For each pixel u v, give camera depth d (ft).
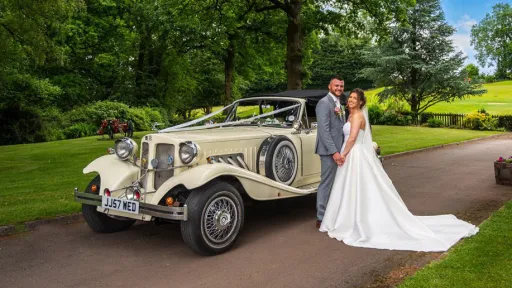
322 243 17.35
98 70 119.85
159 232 19.43
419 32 101.40
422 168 38.42
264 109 23.66
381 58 100.48
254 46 89.71
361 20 71.61
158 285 13.44
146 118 100.07
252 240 17.97
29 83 89.45
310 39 82.99
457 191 27.40
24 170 37.55
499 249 14.96
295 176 20.70
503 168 28.89
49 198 25.07
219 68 128.06
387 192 17.74
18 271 14.83
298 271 14.38
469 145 60.39
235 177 17.01
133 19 110.01
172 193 16.94
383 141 62.49
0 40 51.49
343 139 19.54
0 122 76.95
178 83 123.44
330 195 18.98
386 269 14.33
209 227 15.89
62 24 55.77
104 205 16.80
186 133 19.36
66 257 16.21
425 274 13.01
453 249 15.39
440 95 103.91
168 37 105.29
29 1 46.83
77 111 93.86
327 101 19.30
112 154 19.67
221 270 14.62
